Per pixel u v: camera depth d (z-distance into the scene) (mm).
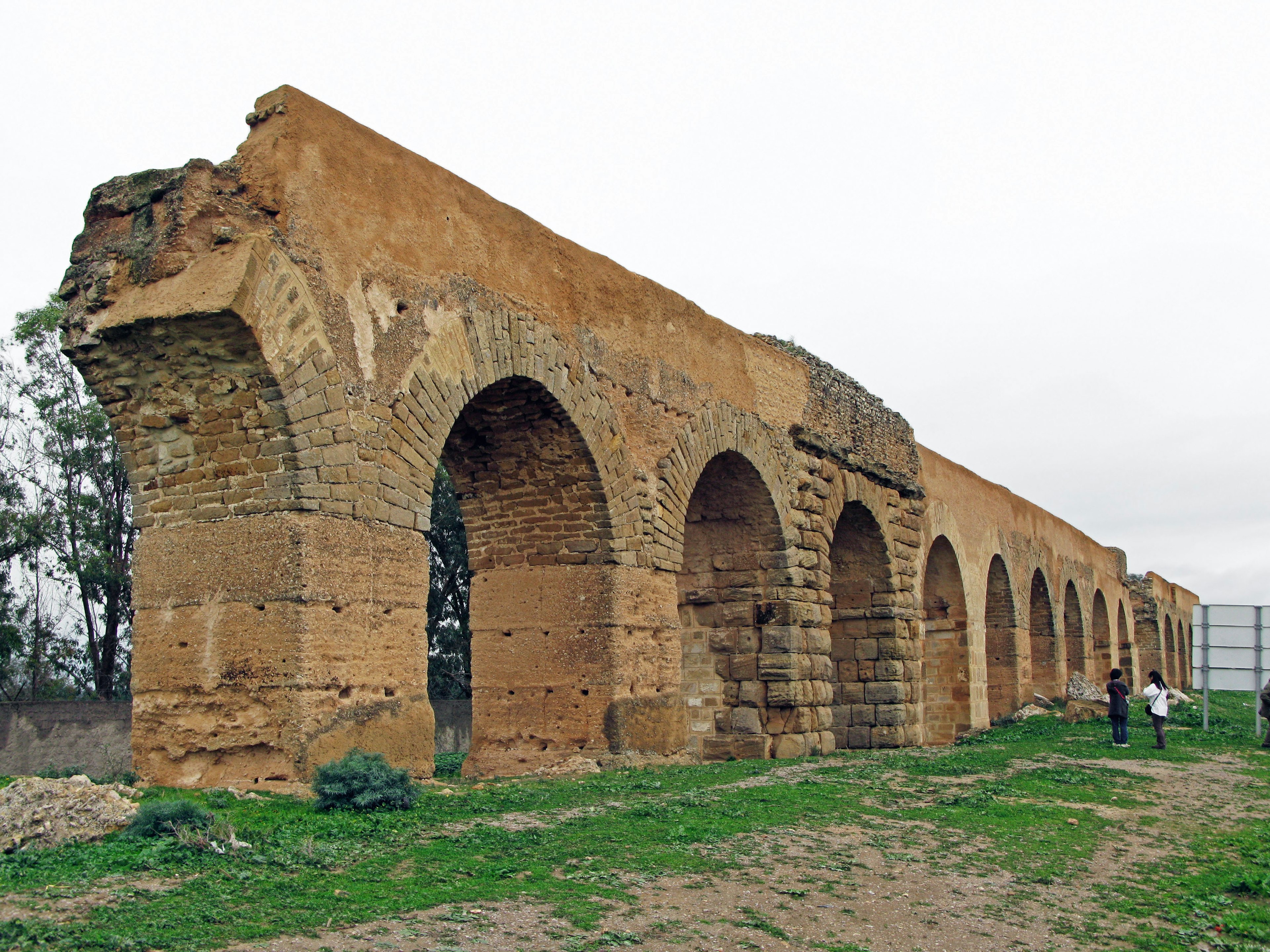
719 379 17016
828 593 19266
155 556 9945
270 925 5895
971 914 7539
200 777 9461
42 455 25219
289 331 9586
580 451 13695
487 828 8617
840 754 17672
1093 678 40344
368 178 10898
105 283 9812
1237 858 9883
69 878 6418
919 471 23875
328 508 9719
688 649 18250
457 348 11648
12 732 18578
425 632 10820
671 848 8531
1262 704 19359
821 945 6574
